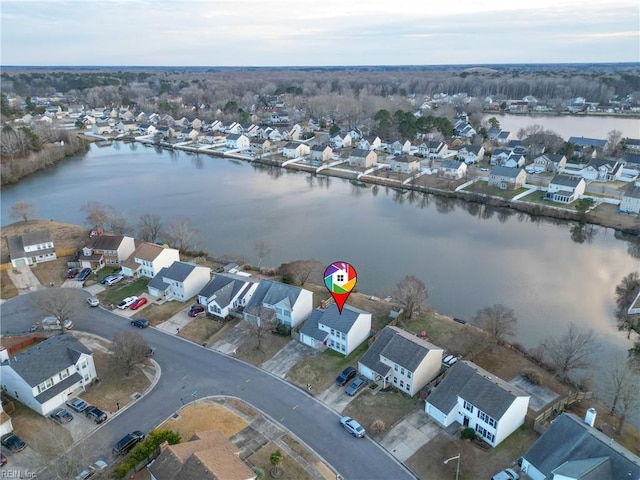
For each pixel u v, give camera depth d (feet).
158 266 275.59
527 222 393.29
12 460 153.38
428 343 194.39
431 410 172.04
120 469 143.64
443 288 278.67
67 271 286.66
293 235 358.02
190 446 141.18
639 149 547.08
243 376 196.13
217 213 405.59
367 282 284.82
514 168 455.22
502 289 278.26
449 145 627.87
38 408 173.47
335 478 147.74
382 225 382.22
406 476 148.77
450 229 375.04
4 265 288.30
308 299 234.17
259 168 574.56
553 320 246.47
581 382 193.57
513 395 158.20
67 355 186.50
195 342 218.79
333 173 529.45
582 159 533.55
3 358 192.13
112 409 177.17
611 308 258.16
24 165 533.96
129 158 631.15
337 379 190.49
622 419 163.94
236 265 292.40
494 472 148.77
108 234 335.06
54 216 400.06
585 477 125.39
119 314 241.76
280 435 164.76
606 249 335.67
